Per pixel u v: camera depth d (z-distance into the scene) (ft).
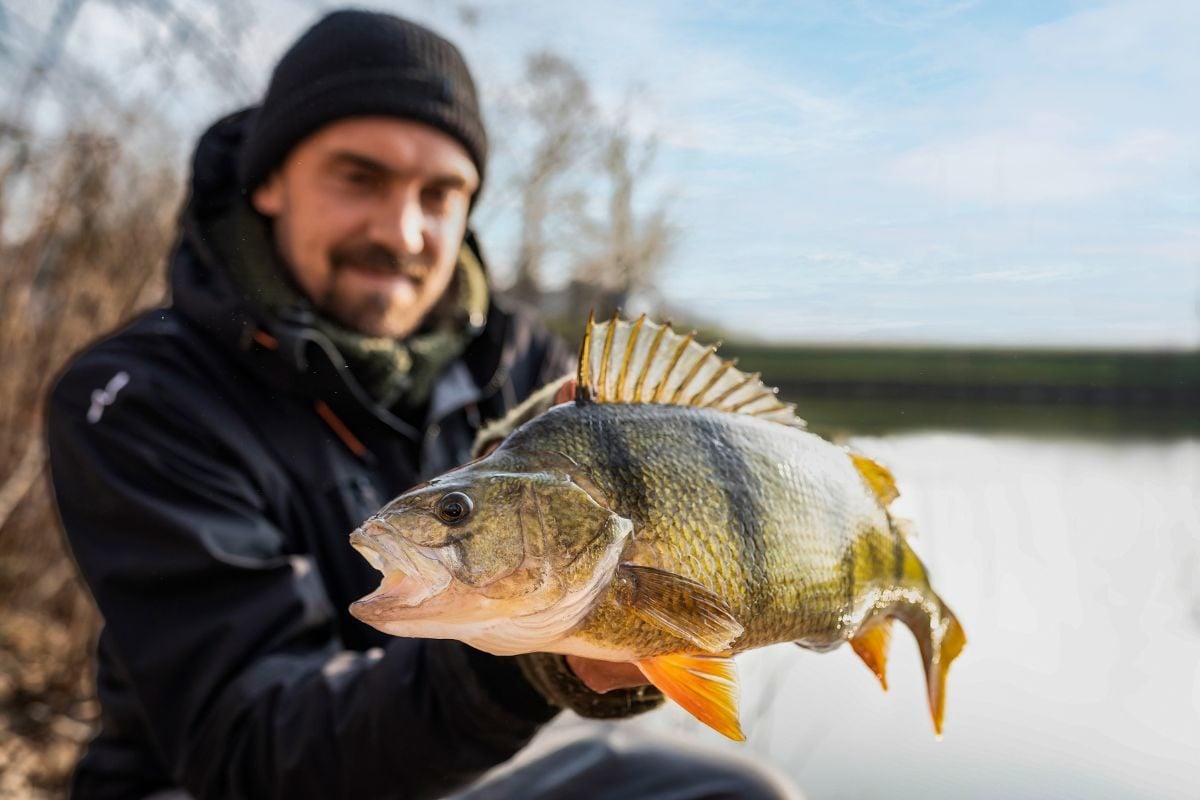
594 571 1.27
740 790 2.35
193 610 2.08
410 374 2.65
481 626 1.29
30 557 4.21
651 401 1.46
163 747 2.04
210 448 2.25
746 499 1.36
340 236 2.59
